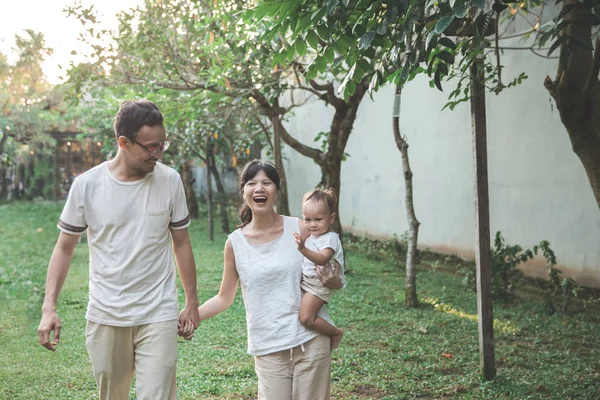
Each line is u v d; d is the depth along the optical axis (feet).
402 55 12.21
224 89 29.09
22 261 41.50
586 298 27.40
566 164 28.43
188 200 71.00
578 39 12.28
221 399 16.25
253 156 61.11
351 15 12.84
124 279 10.77
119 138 10.63
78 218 10.88
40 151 86.22
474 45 14.49
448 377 17.85
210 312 12.00
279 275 11.40
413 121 40.01
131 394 16.85
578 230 27.91
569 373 18.20
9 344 21.91
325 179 33.86
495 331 23.29
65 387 17.35
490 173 33.40
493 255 29.04
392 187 43.11
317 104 52.75
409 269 27.22
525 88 30.53
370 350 20.67
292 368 11.51
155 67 31.07
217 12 25.40
